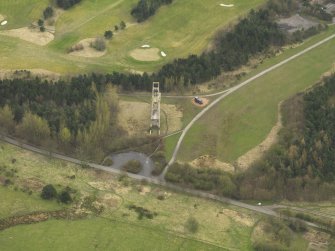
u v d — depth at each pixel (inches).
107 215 7263.8
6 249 6609.3
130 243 6840.6
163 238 6948.8
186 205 7564.0
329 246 6973.4
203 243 6914.4
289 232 7111.2
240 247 6899.6
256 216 7450.8
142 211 7372.1
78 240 6825.8
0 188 7578.7
